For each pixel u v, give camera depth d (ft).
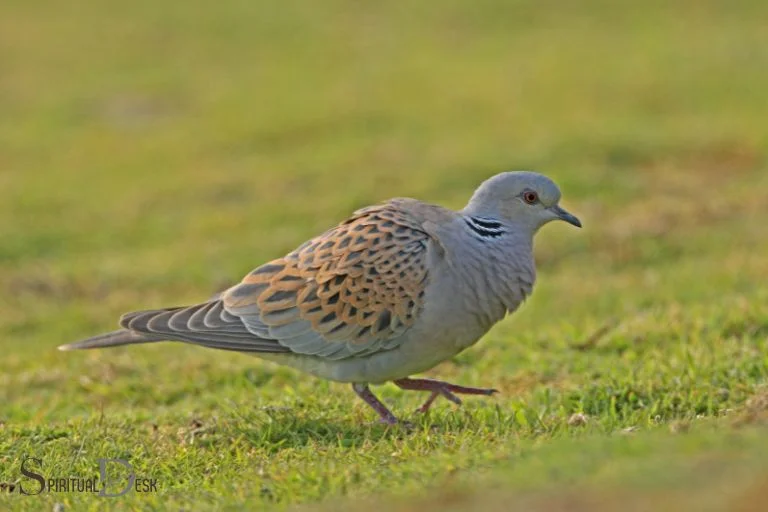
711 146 70.59
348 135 79.51
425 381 30.58
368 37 109.60
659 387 31.45
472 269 29.07
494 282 29.43
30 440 30.42
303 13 119.03
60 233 63.67
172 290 53.98
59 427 31.63
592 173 65.67
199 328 29.84
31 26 119.96
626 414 29.60
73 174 76.28
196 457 28.25
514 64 94.94
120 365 39.65
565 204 61.77
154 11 123.24
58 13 124.47
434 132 78.13
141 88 98.32
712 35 97.96
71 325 49.11
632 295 46.42
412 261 28.86
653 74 87.45
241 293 30.12
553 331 40.65
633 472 20.38
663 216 57.77
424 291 28.73
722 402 30.12
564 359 36.83
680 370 32.65
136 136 85.20
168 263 57.06
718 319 38.88
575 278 50.88
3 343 47.34
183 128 85.61
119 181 74.02
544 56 96.73
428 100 86.17
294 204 64.85
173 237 62.49
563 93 85.20
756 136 71.56
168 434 30.42
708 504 18.37
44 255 61.31
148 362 40.16
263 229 62.18
